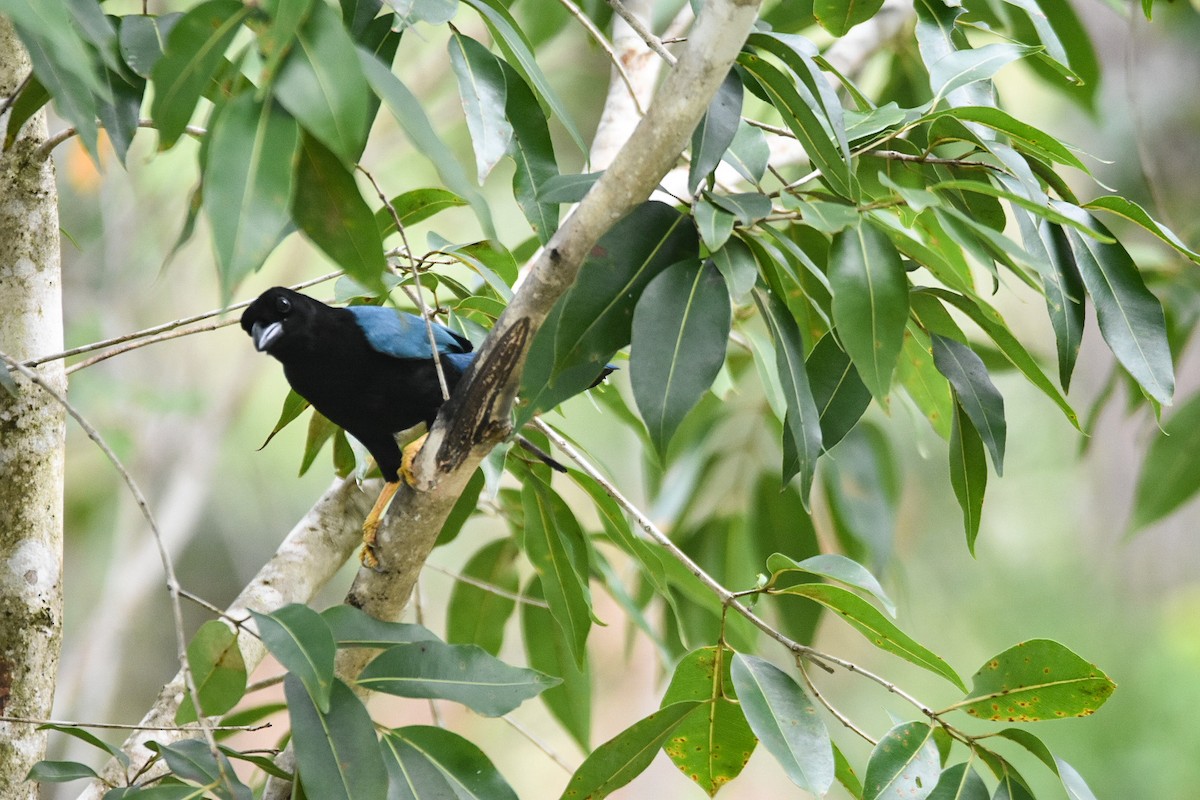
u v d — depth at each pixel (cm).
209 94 454
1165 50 1461
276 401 1739
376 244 400
